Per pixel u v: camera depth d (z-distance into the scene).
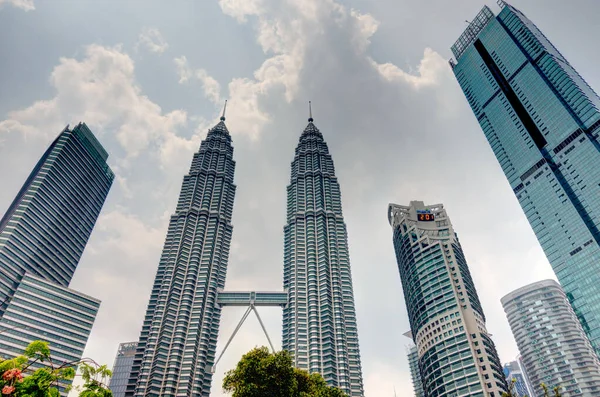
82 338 186.38
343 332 190.25
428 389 179.75
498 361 172.88
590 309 172.12
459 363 165.25
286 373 72.50
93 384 34.88
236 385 72.44
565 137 197.12
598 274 171.62
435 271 198.50
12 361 31.41
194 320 189.25
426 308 191.25
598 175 179.75
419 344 193.88
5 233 191.38
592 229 178.25
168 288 199.50
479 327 173.88
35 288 183.38
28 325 173.00
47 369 32.62
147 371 170.38
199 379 173.88
